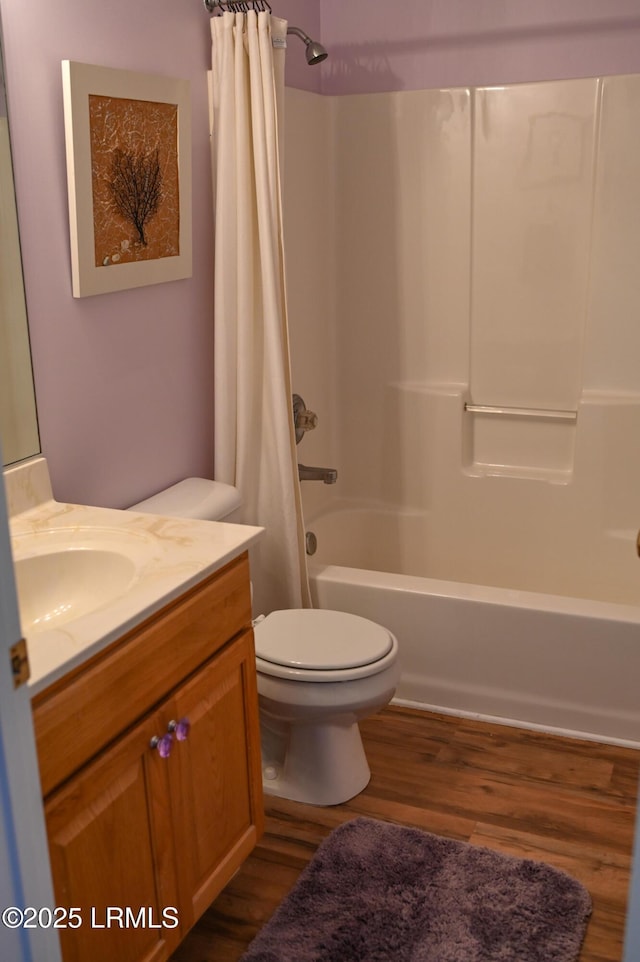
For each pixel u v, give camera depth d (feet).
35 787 3.68
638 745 8.32
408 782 7.93
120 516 6.45
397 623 8.87
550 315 10.39
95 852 4.89
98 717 4.84
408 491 11.24
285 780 7.83
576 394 10.48
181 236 7.83
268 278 8.12
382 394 11.21
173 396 8.18
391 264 10.89
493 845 7.14
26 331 6.33
